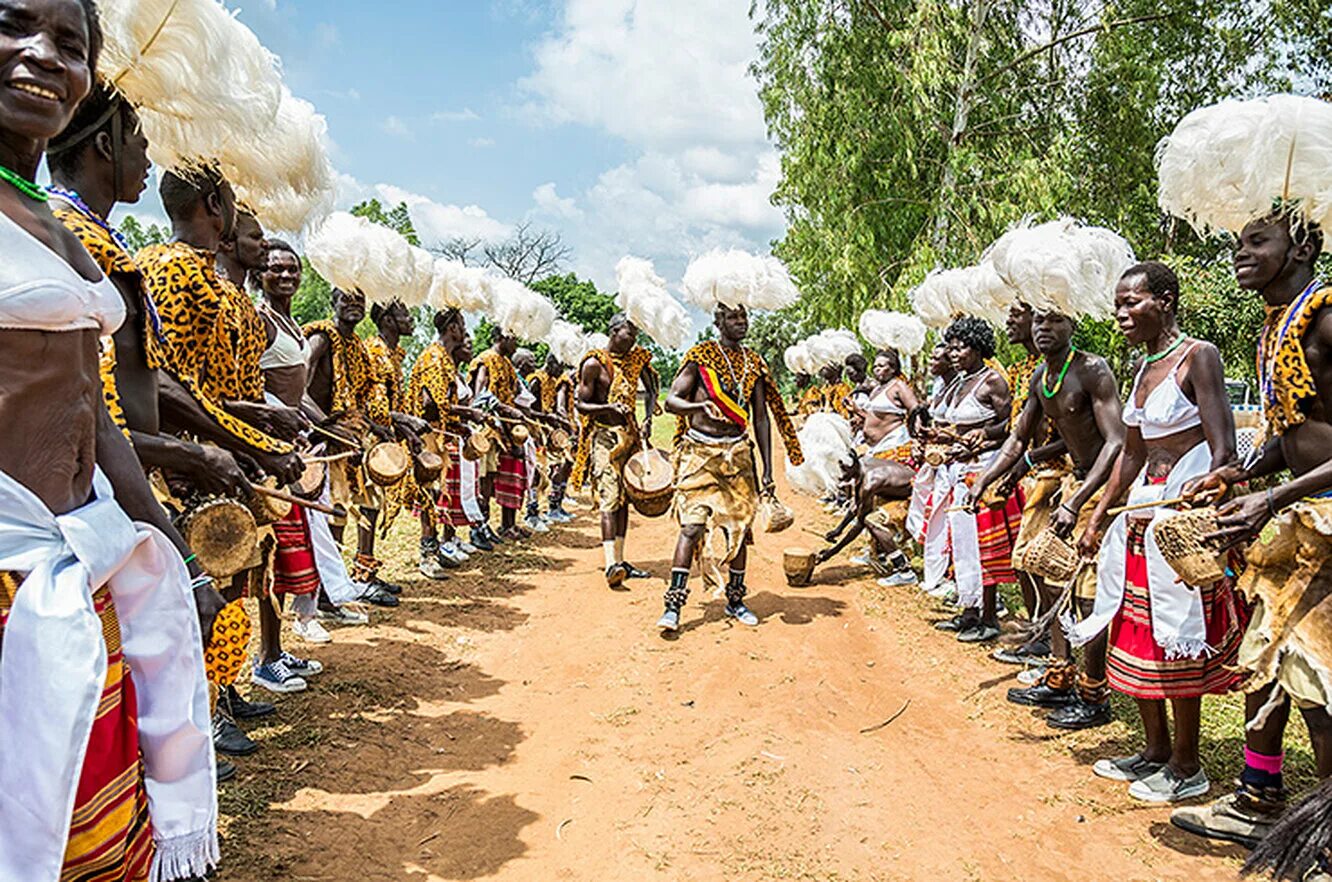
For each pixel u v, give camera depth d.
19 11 1.84
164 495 3.38
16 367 1.86
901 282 14.91
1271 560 3.15
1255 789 3.42
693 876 3.21
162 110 2.98
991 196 15.43
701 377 6.21
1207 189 3.46
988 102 16.41
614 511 7.57
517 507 9.72
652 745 4.36
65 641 1.82
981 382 6.38
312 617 5.72
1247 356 16.27
